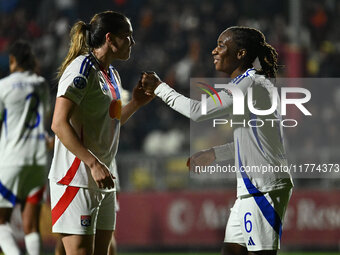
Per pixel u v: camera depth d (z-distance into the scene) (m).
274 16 56.03
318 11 55.50
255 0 56.31
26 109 21.33
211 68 51.34
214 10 56.53
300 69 44.12
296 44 45.66
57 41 54.62
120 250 38.59
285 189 14.70
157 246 38.75
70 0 57.88
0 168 21.22
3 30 57.16
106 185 13.59
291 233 36.75
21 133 21.28
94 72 14.09
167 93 15.53
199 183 38.97
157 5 57.47
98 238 15.03
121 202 38.25
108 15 14.69
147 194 38.16
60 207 14.20
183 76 50.59
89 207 14.21
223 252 15.13
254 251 14.59
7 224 21.12
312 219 36.78
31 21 57.78
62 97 13.72
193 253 37.31
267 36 52.12
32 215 21.38
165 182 39.38
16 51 21.50
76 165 14.16
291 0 47.59
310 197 36.84
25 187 21.47
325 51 53.81
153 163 39.59
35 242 21.14
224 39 15.49
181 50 53.84
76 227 14.09
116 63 52.28
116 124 14.77
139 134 47.81
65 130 13.57
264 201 14.49
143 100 16.31
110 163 14.74
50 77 52.19
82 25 14.62
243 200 14.75
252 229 14.51
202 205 37.66
